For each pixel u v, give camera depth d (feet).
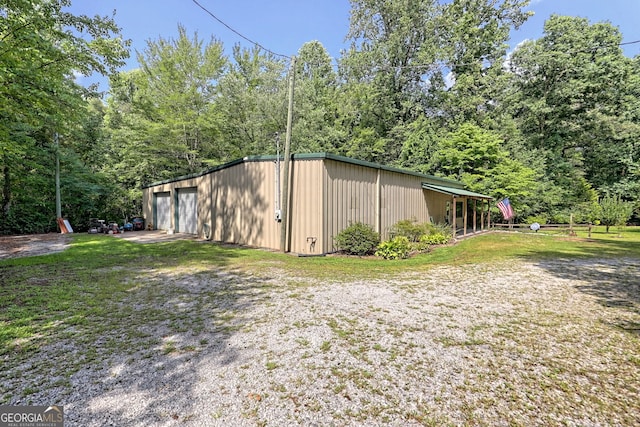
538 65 69.87
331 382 7.65
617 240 39.65
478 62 69.26
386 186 35.60
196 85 60.49
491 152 61.52
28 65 21.33
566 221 64.85
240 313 12.56
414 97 78.33
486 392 7.28
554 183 70.54
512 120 71.20
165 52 58.13
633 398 7.07
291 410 6.57
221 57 63.57
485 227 63.46
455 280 18.48
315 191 27.71
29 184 49.93
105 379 7.71
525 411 6.59
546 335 10.54
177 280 18.03
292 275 19.47
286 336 10.35
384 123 77.10
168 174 63.87
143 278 18.44
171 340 10.02
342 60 81.35
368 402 6.88
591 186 72.33
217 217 38.47
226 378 7.81
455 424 6.18
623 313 12.73
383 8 76.18
